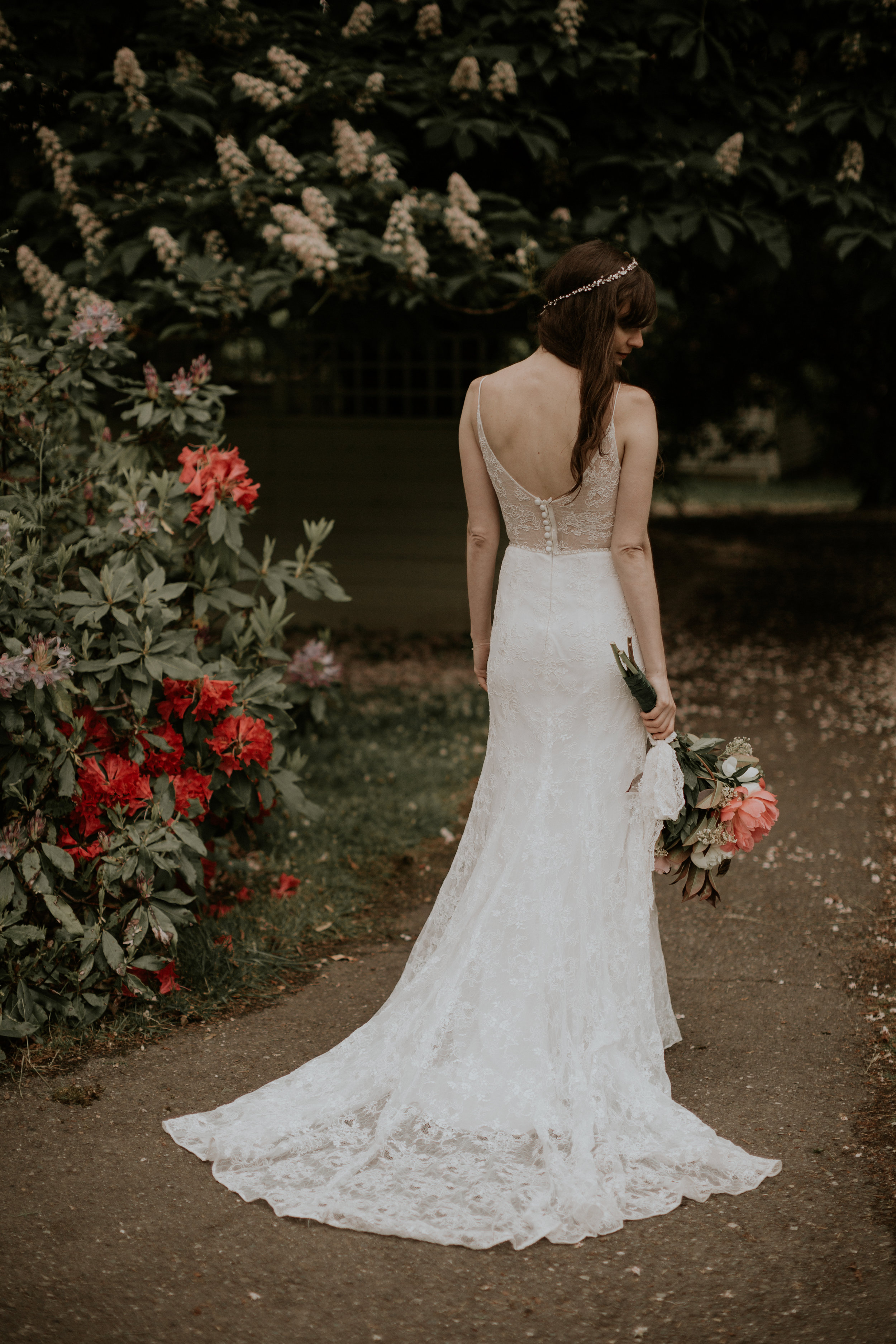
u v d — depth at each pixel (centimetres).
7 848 282
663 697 261
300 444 848
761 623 891
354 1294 204
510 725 270
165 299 503
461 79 492
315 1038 300
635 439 249
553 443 251
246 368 835
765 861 429
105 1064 285
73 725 296
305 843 432
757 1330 194
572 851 263
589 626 260
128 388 387
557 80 534
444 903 283
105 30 546
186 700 324
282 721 349
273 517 861
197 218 510
